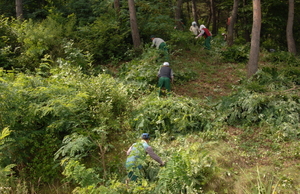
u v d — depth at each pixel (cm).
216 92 948
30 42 1028
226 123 698
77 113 655
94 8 1461
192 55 1352
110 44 1211
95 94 716
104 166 553
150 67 1003
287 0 1705
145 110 726
